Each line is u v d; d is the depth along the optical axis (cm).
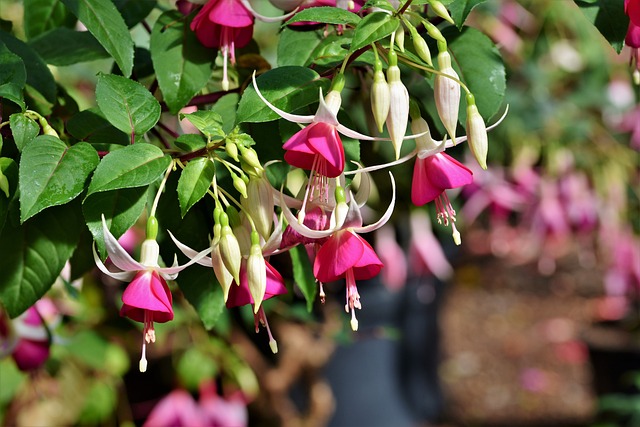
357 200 74
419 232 144
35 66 81
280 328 140
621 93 160
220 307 80
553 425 245
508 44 143
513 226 181
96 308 124
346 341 126
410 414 192
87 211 72
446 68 72
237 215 72
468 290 303
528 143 152
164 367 165
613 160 154
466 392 260
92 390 142
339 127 70
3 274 76
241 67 86
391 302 178
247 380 140
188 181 71
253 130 78
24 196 69
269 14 106
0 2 112
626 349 209
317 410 144
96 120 78
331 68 76
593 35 158
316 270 71
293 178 96
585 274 305
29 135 72
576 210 150
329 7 72
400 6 72
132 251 110
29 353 95
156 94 87
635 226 161
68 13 91
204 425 137
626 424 202
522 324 289
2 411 135
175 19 81
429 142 73
